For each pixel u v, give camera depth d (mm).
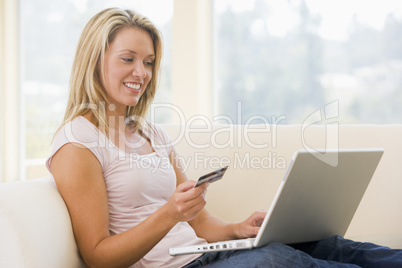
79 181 1599
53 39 5215
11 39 5270
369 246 1602
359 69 3943
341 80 3992
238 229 1852
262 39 4254
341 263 1459
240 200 2277
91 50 1793
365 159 1629
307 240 1709
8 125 5266
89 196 1602
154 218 1507
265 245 1541
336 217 1724
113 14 1822
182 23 4344
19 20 5293
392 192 2342
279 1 4172
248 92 4320
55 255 1460
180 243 1736
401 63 3834
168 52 4504
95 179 1631
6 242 1369
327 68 4027
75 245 1593
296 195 1467
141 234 1508
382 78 3891
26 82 5320
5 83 5262
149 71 1928
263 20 4242
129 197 1724
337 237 1670
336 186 1598
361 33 3926
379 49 3887
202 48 4387
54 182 1670
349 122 3979
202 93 4391
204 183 1431
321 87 4055
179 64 4371
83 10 5055
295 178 1416
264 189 2285
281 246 1421
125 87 1843
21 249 1360
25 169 5246
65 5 5141
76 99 1796
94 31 1800
